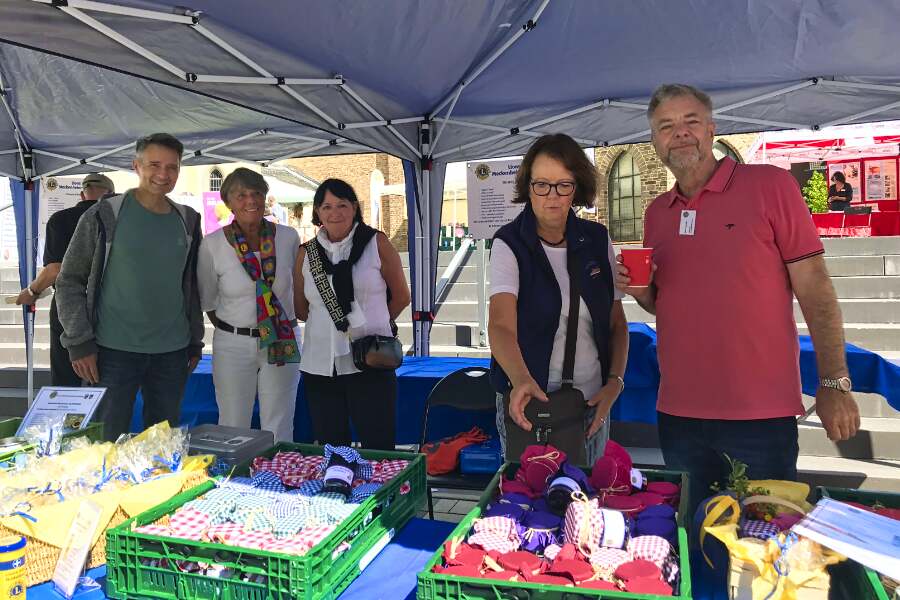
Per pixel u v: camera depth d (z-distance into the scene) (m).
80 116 5.28
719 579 1.29
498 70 4.01
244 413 3.39
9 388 6.79
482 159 5.39
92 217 3.01
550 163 1.96
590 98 4.60
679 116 2.03
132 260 3.05
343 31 3.16
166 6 2.58
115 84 4.71
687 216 2.07
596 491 1.59
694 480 2.14
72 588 1.41
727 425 2.03
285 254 3.38
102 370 3.09
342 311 3.01
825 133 9.30
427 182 5.16
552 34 3.48
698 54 3.75
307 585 1.22
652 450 4.66
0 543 1.34
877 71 4.00
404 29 3.25
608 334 2.12
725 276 2.01
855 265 7.30
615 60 3.85
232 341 3.32
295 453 1.93
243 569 1.27
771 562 1.17
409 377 4.32
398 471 1.79
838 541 1.17
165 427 1.97
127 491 1.61
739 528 1.32
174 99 4.96
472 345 6.81
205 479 1.80
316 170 17.73
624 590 1.11
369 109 4.20
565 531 1.34
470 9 3.14
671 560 1.23
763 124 4.70
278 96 3.49
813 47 3.62
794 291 2.02
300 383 4.31
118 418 3.09
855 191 12.60
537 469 1.61
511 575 1.18
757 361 2.00
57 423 2.14
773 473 2.02
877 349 5.85
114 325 3.08
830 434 1.92
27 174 5.97
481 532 1.33
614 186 14.59
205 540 1.37
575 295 2.05
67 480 1.66
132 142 5.81
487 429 4.11
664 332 2.16
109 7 2.40
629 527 1.36
